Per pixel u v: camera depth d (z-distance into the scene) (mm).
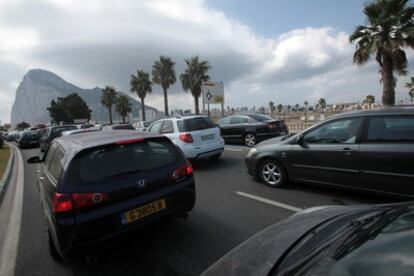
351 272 1321
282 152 5316
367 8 15305
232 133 12828
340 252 1545
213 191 5582
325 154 4637
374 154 4035
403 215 1873
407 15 14453
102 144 3127
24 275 2969
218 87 26641
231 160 9031
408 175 3744
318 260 1524
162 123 8594
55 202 2689
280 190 5309
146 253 3197
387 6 14625
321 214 2484
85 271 2945
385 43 14766
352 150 4277
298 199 4742
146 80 42500
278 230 2285
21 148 21062
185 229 3770
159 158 3480
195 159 7992
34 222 4555
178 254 3145
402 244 1479
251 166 5988
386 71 15211
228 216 4168
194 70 33438
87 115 87250
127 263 3020
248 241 2213
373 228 1773
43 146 17891
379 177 4023
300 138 5062
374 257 1406
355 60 16406
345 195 4762
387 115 4023
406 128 3828
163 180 3305
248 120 12359
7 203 5895
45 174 3746
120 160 3150
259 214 4188
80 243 2678
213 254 3107
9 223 4605
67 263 3154
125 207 2924
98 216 2752
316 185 4953
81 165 2895
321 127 4801
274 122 12102
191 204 3609
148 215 3092
